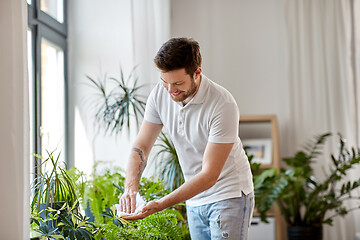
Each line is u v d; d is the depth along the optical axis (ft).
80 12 12.13
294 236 14.26
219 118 7.10
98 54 12.00
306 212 14.38
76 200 7.91
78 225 7.14
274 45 16.28
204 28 16.47
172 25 16.56
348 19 15.80
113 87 11.87
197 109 7.29
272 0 16.34
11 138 6.15
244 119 15.28
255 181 13.80
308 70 15.90
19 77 6.27
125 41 11.93
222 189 7.50
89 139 11.78
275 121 15.11
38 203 7.50
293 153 15.88
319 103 15.89
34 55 10.42
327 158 15.74
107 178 9.63
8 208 6.12
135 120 11.89
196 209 7.77
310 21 16.08
